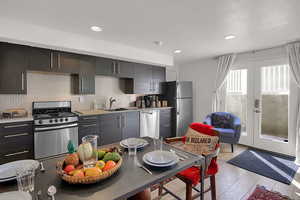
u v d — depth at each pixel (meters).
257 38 2.79
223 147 3.70
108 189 0.83
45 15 2.00
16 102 2.76
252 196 1.96
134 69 3.83
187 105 4.56
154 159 1.15
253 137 3.65
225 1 1.68
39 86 2.98
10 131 2.30
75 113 3.04
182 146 1.87
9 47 2.38
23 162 1.10
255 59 3.58
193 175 1.50
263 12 1.90
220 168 2.69
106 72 3.39
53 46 2.50
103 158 1.10
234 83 3.96
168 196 1.99
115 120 3.38
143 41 2.98
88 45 2.77
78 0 1.67
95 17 2.05
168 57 4.04
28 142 2.45
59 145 2.67
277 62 3.27
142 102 4.22
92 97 3.63
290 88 3.10
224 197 1.95
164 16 2.02
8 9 1.84
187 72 5.13
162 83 4.48
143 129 3.84
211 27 2.34
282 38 2.78
